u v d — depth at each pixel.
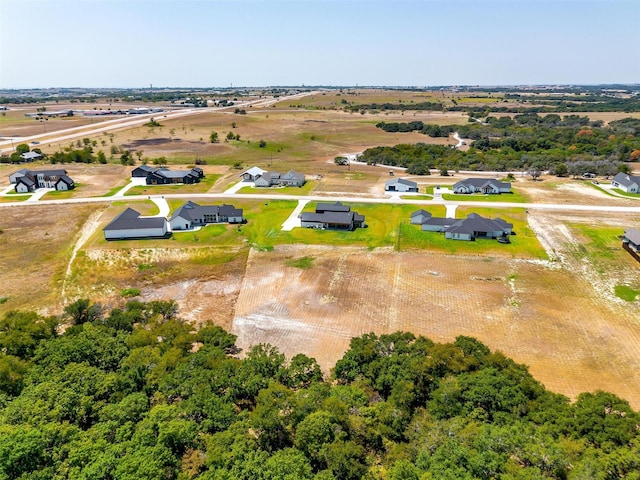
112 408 25.38
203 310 45.62
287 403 26.06
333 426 23.73
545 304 45.59
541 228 66.62
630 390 33.19
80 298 47.88
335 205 73.62
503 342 39.34
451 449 21.88
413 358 30.59
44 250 59.62
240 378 28.55
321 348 38.88
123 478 19.70
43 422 23.58
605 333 40.47
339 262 56.28
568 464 20.73
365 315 44.22
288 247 60.94
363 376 30.77
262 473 20.38
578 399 26.62
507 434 22.36
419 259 56.88
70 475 20.19
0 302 46.41
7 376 27.89
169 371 29.81
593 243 60.00
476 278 51.50
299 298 47.75
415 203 81.00
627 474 19.98
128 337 34.34
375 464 22.56
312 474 21.27
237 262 56.69
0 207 77.81
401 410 26.06
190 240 63.09
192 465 21.88
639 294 47.16
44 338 34.38
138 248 60.03
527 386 27.08
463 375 28.56
